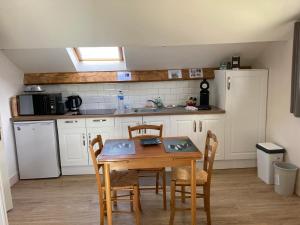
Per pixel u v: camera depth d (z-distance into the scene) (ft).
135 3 8.68
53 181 12.38
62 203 10.32
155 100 14.38
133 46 11.39
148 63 13.15
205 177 8.50
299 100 9.56
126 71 13.67
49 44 10.69
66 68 13.17
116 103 14.35
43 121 12.20
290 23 9.98
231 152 13.05
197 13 9.32
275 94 11.97
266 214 9.22
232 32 10.45
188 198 10.11
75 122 12.48
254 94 12.62
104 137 12.67
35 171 12.55
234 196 10.50
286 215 9.14
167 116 12.67
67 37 10.30
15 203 10.39
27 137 12.26
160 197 10.57
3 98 11.58
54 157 12.50
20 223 9.05
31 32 9.95
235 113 12.73
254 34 10.61
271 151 11.16
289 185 10.38
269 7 9.07
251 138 12.98
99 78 13.53
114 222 8.99
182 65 13.60
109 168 7.86
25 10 8.82
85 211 9.73
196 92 14.38
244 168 13.30
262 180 11.86
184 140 9.54
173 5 8.86
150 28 10.02
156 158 7.81
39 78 13.46
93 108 14.34
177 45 11.55
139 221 8.51
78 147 12.69
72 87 14.14
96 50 12.94
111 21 9.53
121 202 10.25
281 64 11.35
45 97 12.51
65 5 8.66
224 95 12.66
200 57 12.97
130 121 12.62
